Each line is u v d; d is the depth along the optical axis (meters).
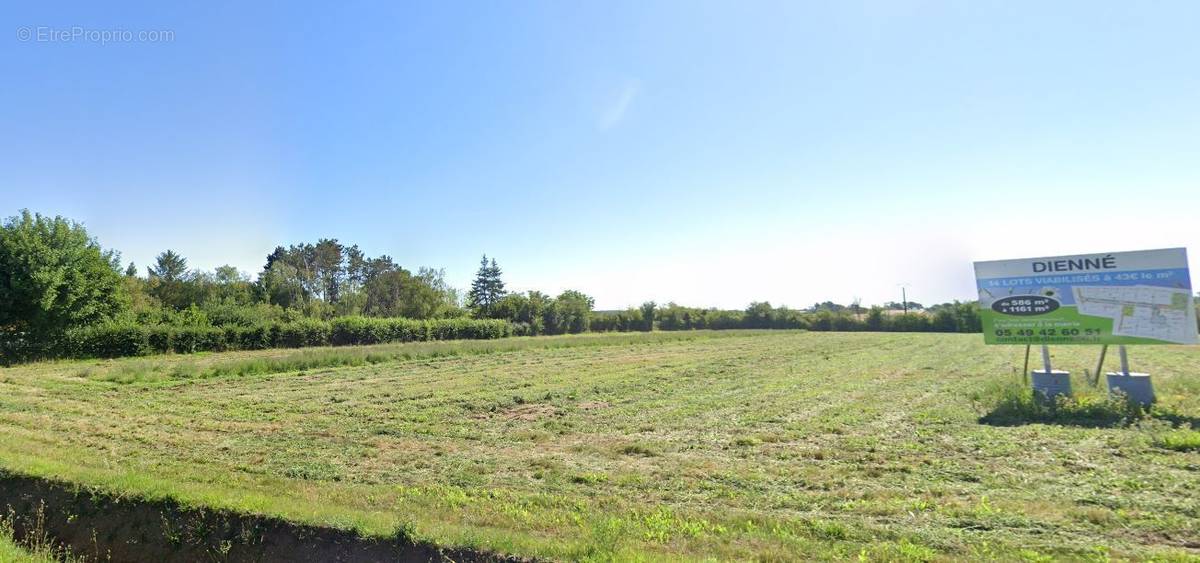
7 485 8.27
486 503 7.45
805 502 7.27
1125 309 13.41
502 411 15.17
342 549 6.13
